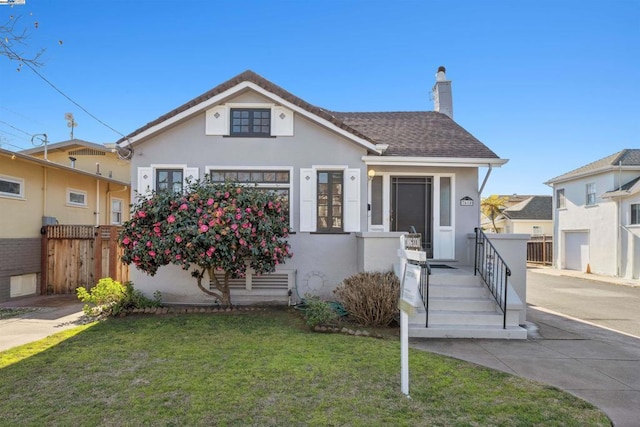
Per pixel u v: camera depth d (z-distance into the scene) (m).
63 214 12.41
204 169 9.33
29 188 10.88
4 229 9.98
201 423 3.47
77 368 4.86
